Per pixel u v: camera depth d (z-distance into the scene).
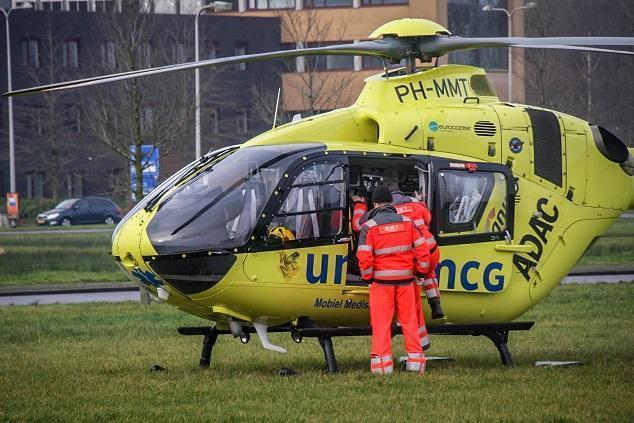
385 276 37.78
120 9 100.94
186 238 37.00
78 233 154.12
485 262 40.69
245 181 37.62
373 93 41.59
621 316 58.84
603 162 43.94
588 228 43.41
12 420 31.39
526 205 42.06
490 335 41.66
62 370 41.28
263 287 37.38
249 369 41.25
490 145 41.66
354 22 172.38
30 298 77.62
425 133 40.81
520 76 159.62
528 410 31.64
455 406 32.38
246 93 182.38
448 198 39.97
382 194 38.00
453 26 163.38
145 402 33.84
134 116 78.69
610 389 35.19
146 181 90.06
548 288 42.47
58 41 183.62
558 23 146.62
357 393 34.62
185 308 38.81
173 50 142.12
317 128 40.56
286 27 145.88
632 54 40.09
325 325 39.69
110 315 62.44
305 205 37.81
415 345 38.19
